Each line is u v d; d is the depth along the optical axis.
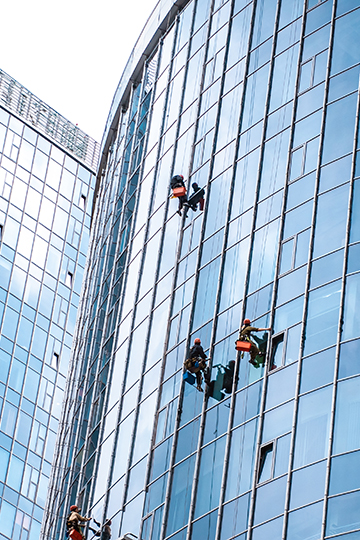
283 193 45.31
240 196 48.50
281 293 42.69
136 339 55.19
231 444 41.84
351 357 38.19
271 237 44.91
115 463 52.44
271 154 47.44
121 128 71.69
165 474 45.84
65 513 60.38
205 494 42.19
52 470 68.38
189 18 61.50
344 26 46.59
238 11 55.56
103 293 65.75
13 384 96.81
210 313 47.19
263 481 39.06
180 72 60.44
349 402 37.28
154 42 65.94
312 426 38.03
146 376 52.00
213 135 53.12
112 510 50.41
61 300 106.56
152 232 57.47
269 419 40.22
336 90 45.16
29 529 91.31
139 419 50.97
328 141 44.12
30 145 109.56
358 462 35.84
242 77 52.47
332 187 42.78
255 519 38.59
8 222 103.38
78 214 112.81
